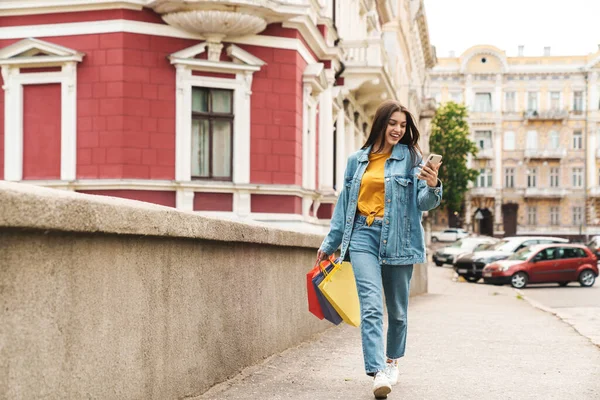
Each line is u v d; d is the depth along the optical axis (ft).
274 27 55.67
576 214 271.08
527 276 87.25
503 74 277.03
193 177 53.93
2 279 10.00
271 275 23.09
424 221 223.10
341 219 18.57
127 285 13.71
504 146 276.21
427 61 225.35
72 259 11.78
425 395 17.65
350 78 69.82
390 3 115.55
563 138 273.54
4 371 10.05
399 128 18.04
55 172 52.47
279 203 55.57
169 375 15.58
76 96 52.29
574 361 23.53
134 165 51.93
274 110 55.67
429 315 40.65
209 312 17.92
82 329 12.10
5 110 52.85
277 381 19.13
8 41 53.16
